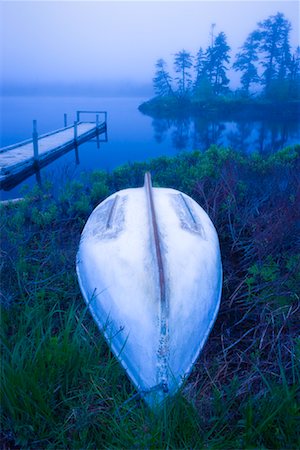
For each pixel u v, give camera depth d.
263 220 4.70
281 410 2.22
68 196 5.86
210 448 2.08
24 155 12.17
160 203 3.85
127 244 3.16
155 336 2.52
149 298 2.66
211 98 40.84
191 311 2.73
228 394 2.39
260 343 2.87
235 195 5.48
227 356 2.92
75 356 2.54
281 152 7.47
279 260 4.15
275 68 40.72
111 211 3.92
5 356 2.54
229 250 4.54
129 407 2.39
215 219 4.93
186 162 7.21
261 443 2.18
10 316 3.12
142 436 2.15
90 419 2.32
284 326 3.11
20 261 3.86
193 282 2.90
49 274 3.86
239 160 6.90
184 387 2.48
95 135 21.19
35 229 5.02
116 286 2.88
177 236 3.25
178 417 2.23
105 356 2.81
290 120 29.55
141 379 2.47
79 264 3.61
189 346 2.63
